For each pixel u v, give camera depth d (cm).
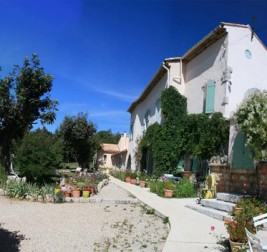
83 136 3788
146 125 2772
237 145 1256
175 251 635
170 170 1955
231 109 1628
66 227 884
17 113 1886
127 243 737
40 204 1259
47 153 1694
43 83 1909
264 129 1035
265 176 1059
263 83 1764
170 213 1038
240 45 1706
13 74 1878
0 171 1683
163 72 2241
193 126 1756
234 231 615
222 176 1302
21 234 792
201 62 1919
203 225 862
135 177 2356
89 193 1440
